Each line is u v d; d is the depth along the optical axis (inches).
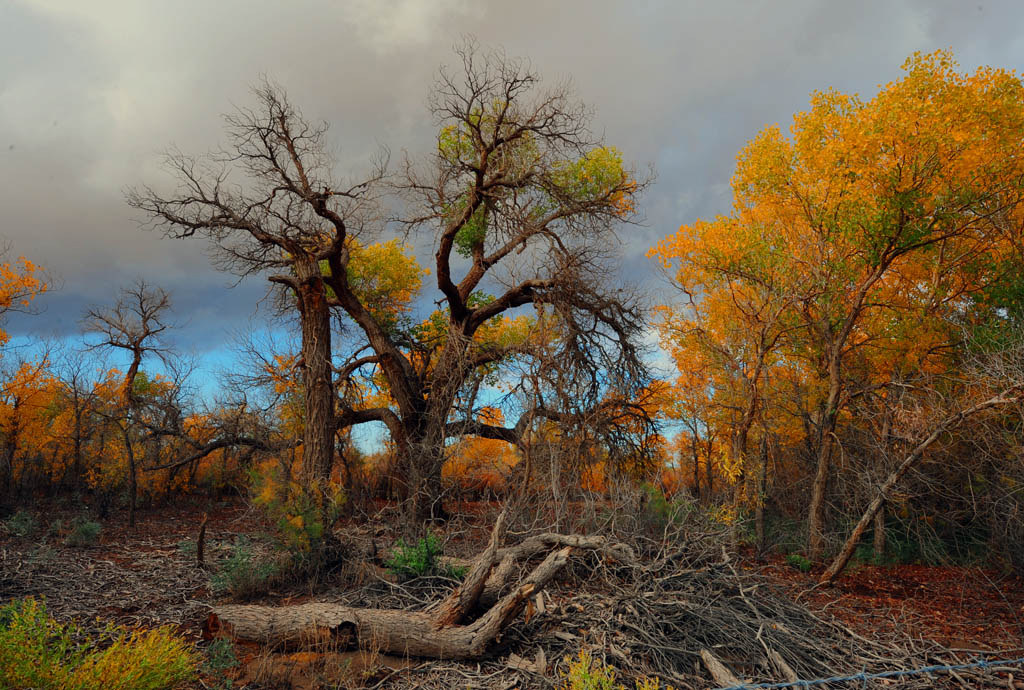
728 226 583.5
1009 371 399.2
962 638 339.6
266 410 705.6
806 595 426.3
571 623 287.6
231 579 357.7
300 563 376.5
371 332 718.5
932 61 518.0
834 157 526.0
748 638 284.8
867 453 562.6
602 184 742.5
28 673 183.5
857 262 557.3
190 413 753.0
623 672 250.2
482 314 739.4
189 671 215.6
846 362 605.3
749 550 575.8
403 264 909.2
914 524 562.6
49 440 663.8
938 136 474.0
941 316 546.3
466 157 727.1
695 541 370.0
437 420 627.2
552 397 554.9
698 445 745.0
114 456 639.1
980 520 537.0
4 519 529.0
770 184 583.8
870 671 280.4
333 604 301.1
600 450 593.3
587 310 653.3
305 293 590.2
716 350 559.5
